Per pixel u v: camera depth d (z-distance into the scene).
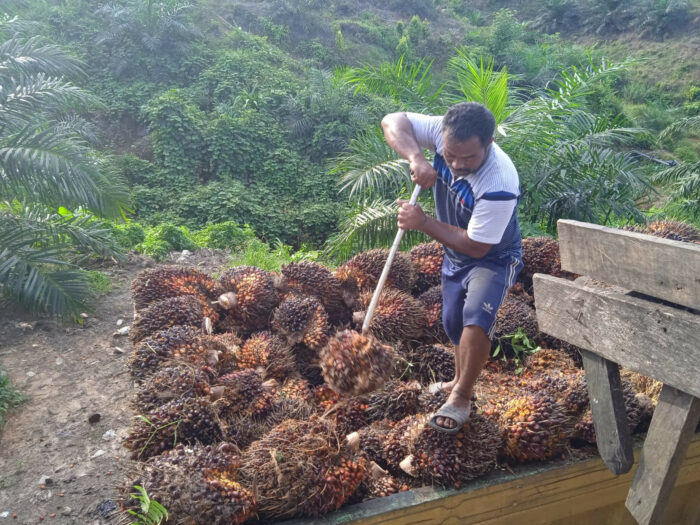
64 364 4.91
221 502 2.41
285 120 21.02
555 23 42.91
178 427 2.90
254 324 4.29
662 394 2.28
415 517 2.59
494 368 4.00
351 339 2.83
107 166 7.09
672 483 2.28
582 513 3.04
